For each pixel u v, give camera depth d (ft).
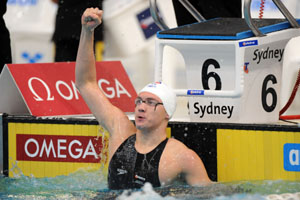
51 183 56.13
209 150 55.31
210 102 55.01
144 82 81.51
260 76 54.13
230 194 49.83
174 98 52.11
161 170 50.55
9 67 60.39
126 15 83.56
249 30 52.90
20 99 62.39
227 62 53.47
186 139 55.88
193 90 53.93
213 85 54.49
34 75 61.52
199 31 54.08
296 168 52.90
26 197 51.67
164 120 51.72
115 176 51.83
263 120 55.16
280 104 59.72
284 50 57.31
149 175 50.65
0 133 60.54
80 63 54.54
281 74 56.34
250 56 52.65
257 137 53.67
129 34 83.61
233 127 54.19
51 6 85.87
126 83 65.26
